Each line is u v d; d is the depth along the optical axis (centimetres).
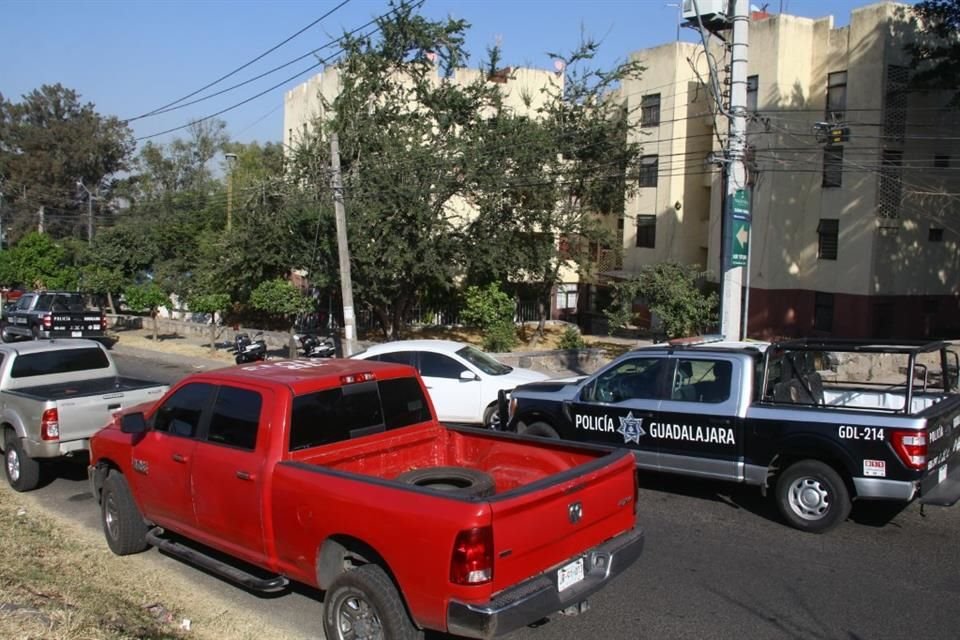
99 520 853
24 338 2889
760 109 2797
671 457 877
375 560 490
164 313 3706
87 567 681
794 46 2770
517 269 2677
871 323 2648
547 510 471
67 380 1079
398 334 2694
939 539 764
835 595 626
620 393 927
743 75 1380
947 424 788
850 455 754
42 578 625
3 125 7081
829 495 776
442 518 438
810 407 793
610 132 2777
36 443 923
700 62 3177
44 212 6669
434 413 675
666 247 3262
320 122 2638
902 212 2656
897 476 731
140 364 2400
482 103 2712
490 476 581
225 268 2541
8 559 671
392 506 462
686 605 607
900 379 1155
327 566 512
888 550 732
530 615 446
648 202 3341
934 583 651
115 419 781
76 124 7056
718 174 3042
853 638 549
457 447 664
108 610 564
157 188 6469
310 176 2488
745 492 934
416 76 2695
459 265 2536
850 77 2667
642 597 623
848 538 768
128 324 3556
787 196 2814
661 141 3012
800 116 2780
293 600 621
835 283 2733
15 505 905
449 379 1306
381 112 2584
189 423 629
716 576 668
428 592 443
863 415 752
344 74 2623
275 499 536
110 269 3697
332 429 586
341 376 601
